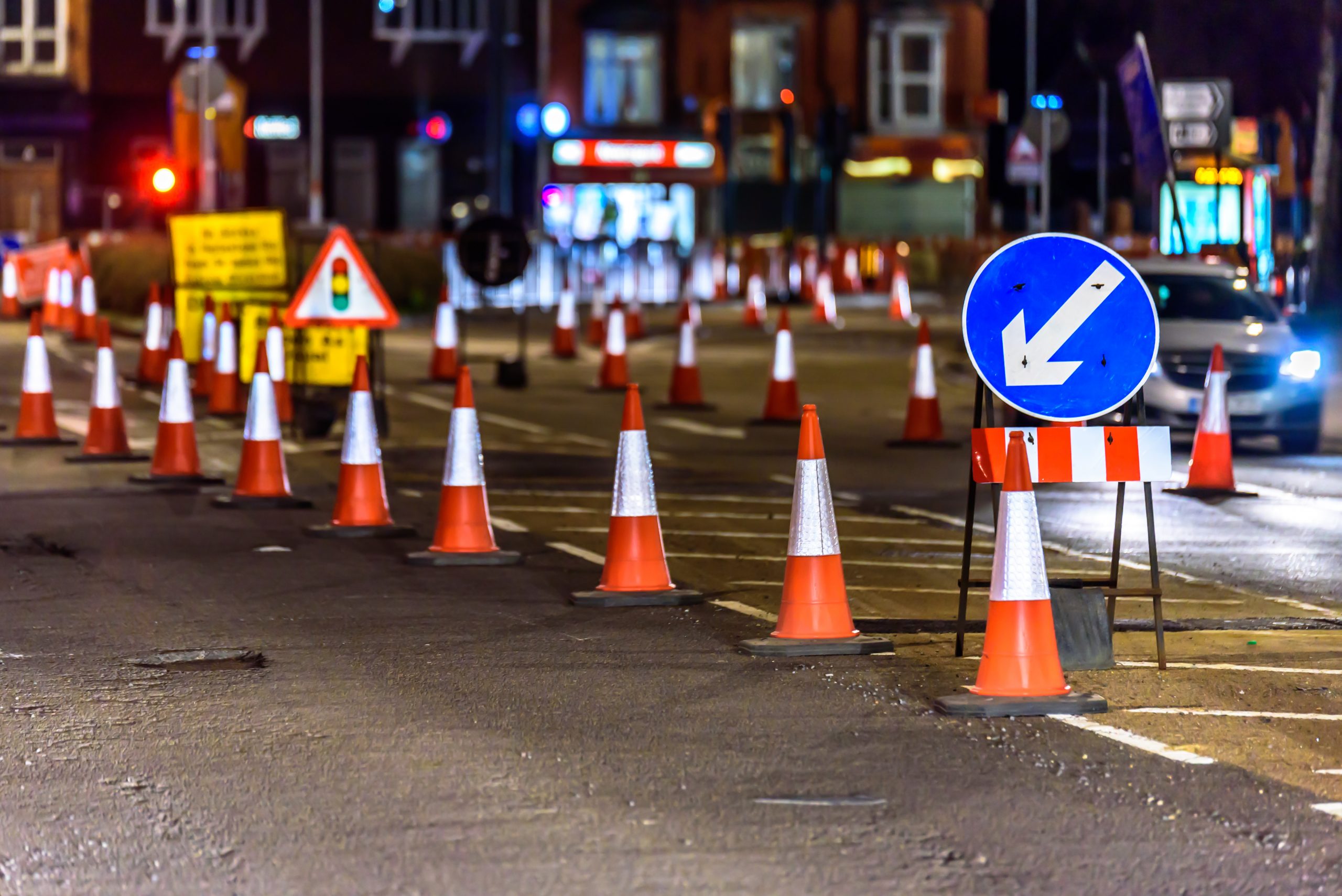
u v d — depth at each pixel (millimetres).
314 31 86312
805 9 96125
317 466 29109
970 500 15703
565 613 17859
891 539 23031
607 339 43375
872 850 10562
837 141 79125
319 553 21344
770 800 11555
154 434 33094
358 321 28547
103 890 9977
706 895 9812
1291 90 79438
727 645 16344
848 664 15602
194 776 12109
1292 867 10336
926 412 33469
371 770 12250
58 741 12992
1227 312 33750
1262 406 31688
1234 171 41156
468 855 10469
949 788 11844
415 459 30344
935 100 98062
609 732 13273
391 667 15438
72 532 22688
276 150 92500
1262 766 12438
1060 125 45594
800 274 82438
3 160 90750
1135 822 11141
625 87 94562
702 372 48188
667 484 28094
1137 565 21172
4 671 15258
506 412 38219
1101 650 15523
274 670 15320
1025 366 15250
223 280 36250
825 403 41375
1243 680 15117
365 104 92562
